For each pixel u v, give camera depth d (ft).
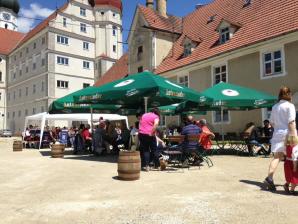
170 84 42.70
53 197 24.09
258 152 52.95
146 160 35.60
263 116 70.13
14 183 30.27
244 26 80.43
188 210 19.88
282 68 66.85
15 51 225.15
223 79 81.51
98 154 56.34
